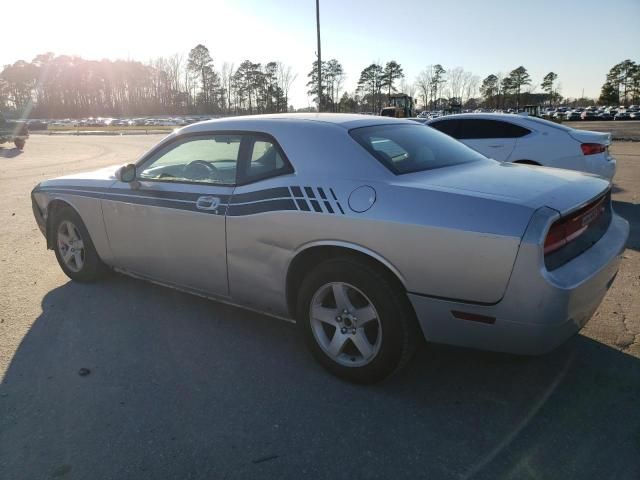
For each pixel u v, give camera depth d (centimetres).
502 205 254
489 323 259
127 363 336
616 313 407
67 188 464
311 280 310
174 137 395
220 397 297
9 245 630
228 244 345
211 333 382
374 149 313
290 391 304
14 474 235
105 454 249
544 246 243
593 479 229
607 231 314
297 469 238
